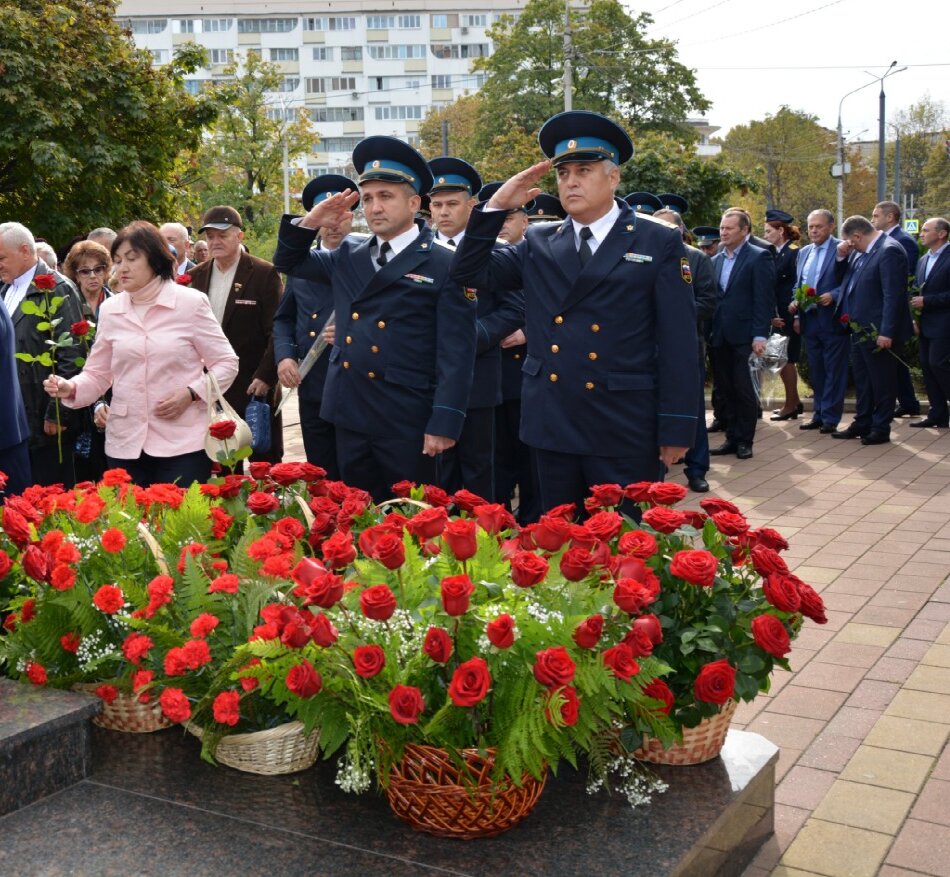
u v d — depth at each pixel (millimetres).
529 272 4551
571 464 4520
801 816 3377
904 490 8109
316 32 106250
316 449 6441
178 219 20562
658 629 2777
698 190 19641
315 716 2721
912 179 75750
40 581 3199
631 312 4336
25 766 2812
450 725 2602
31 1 17562
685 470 8469
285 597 3062
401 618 2719
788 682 4430
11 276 5930
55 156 16969
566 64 32688
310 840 2660
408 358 4832
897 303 9984
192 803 2836
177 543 3406
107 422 5078
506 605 2705
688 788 2947
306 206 6656
